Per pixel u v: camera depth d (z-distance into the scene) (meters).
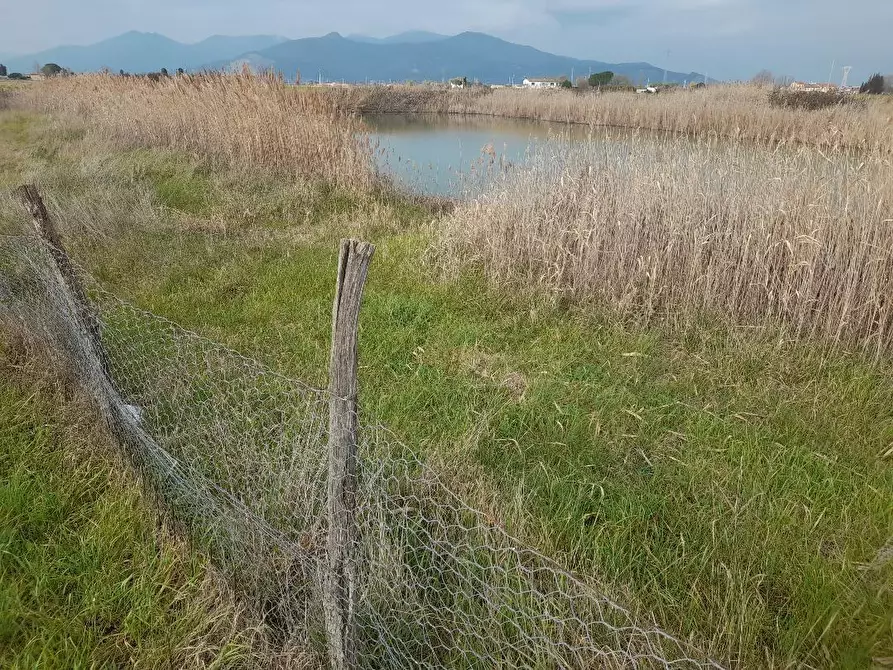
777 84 20.97
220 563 2.68
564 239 5.99
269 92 11.99
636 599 2.38
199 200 9.18
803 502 3.03
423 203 9.96
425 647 2.23
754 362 4.45
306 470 2.55
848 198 4.76
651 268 5.44
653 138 6.95
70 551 2.71
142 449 3.17
